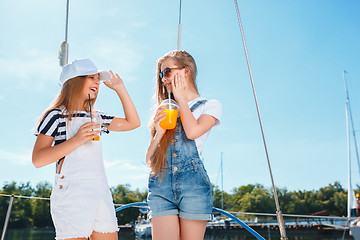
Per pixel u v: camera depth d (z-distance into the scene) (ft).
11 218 188.44
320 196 235.81
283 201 234.38
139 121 6.34
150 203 5.48
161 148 5.55
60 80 5.59
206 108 5.74
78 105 5.48
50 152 4.78
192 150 5.49
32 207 194.70
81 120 5.37
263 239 5.64
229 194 242.58
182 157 5.43
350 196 57.77
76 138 4.86
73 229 4.71
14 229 186.29
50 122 5.14
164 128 5.49
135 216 113.39
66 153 4.83
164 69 6.00
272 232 109.40
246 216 224.33
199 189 5.24
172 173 5.39
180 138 5.57
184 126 5.33
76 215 4.76
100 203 5.02
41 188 201.57
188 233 5.14
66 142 4.85
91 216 4.84
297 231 110.01
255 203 229.04
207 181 5.39
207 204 5.25
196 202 5.18
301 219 120.47
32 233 162.81
